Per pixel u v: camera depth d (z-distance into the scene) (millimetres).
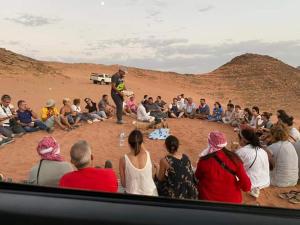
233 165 4164
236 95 68812
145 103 13625
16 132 9938
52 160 3820
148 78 74250
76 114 11648
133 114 13758
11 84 32219
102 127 11586
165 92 46094
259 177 5801
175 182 4176
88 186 3219
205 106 14273
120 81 11789
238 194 4262
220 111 13742
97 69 82312
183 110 14555
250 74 91500
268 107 53062
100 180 3275
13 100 22375
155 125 11648
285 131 6391
